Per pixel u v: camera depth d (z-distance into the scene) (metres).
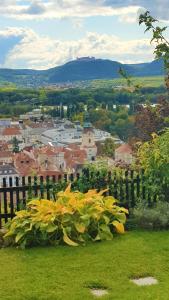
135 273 6.93
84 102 137.62
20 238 8.16
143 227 9.15
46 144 111.94
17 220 8.45
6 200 9.22
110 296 6.18
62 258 7.59
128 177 10.21
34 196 9.48
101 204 8.91
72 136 118.31
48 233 8.29
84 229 8.34
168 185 10.15
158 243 8.23
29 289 6.39
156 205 9.84
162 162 9.96
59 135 117.06
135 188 10.29
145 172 10.15
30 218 8.43
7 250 8.07
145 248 7.97
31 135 126.50
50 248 8.10
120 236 8.66
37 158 67.06
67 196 8.97
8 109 159.38
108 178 10.05
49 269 7.12
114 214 8.92
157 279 6.77
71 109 144.25
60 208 8.52
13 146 112.12
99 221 8.62
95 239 8.33
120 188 10.07
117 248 7.99
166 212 9.27
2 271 7.07
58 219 8.43
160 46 8.57
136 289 6.41
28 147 100.19
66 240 8.18
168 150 10.07
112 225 8.76
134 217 9.45
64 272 6.99
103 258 7.54
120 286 6.50
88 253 7.80
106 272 6.98
